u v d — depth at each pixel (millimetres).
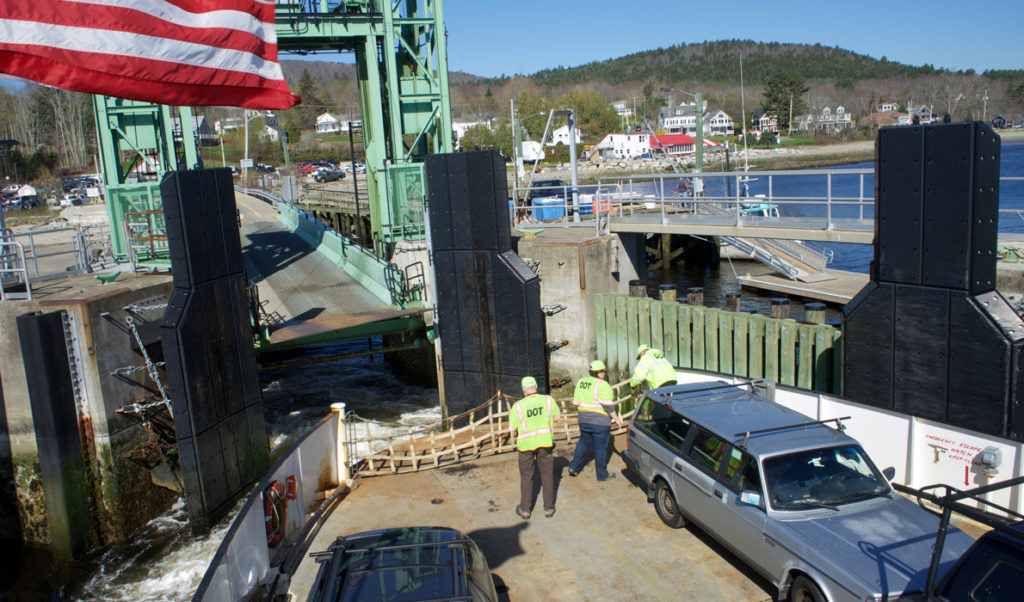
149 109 21078
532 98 190500
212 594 7047
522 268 15930
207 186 14492
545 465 10086
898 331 10281
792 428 8742
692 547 9289
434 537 7223
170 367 13656
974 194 9234
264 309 20938
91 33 11500
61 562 14859
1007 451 9273
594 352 21375
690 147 150250
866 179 106312
